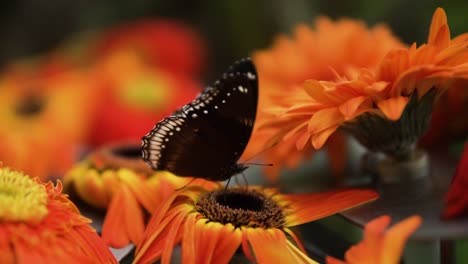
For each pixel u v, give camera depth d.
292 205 0.68
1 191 0.64
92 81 1.01
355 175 0.74
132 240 0.68
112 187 0.70
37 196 0.64
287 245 0.65
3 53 1.43
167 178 0.70
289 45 0.78
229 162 0.68
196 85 1.12
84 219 0.65
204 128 0.67
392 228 0.62
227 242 0.65
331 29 0.77
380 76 0.65
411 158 0.69
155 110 1.00
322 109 0.65
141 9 1.35
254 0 1.19
